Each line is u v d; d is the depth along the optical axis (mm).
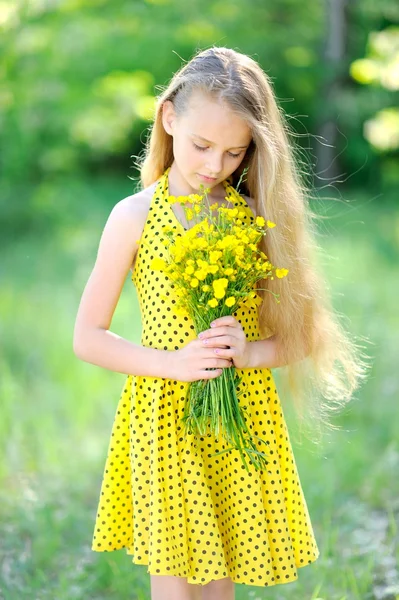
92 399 6434
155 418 2902
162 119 3074
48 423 5957
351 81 19578
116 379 6895
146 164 3219
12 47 11711
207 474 3014
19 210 14992
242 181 3238
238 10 18078
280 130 3090
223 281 2717
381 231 14070
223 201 3158
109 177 22031
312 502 4688
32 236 14305
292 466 3131
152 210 3037
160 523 2859
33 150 15109
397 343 7496
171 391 2949
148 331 3014
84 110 15422
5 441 5684
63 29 14102
